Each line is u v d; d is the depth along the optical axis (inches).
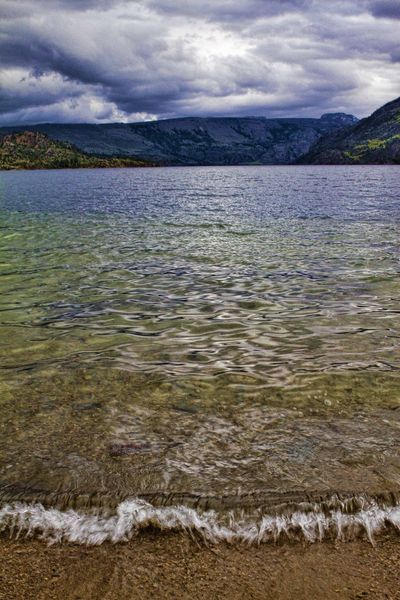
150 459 203.8
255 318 411.5
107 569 146.9
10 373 298.5
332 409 248.2
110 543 157.4
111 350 339.3
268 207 1534.2
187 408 251.0
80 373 297.9
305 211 1369.3
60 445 215.5
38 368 306.3
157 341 357.7
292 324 393.4
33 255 711.1
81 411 248.2
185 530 162.9
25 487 184.9
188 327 390.0
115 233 949.2
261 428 229.8
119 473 193.8
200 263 646.5
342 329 378.6
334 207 1488.7
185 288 516.1
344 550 154.0
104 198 2106.3
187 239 864.3
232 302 461.7
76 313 429.7
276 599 136.3
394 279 538.0
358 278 546.9
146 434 225.3
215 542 157.8
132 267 623.8
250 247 769.6
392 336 360.8
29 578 143.5
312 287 511.8
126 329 386.0
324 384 278.2
